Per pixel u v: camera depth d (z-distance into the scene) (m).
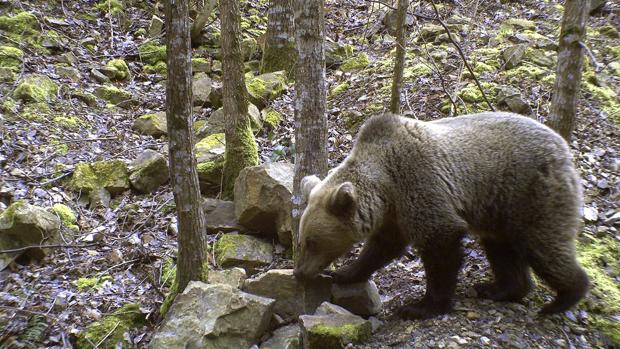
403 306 5.06
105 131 9.36
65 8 12.49
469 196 4.88
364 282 5.34
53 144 8.56
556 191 4.75
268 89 10.06
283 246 6.65
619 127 8.00
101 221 7.33
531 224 4.80
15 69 10.15
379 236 5.28
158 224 7.25
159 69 11.78
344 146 8.33
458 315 4.89
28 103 9.39
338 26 13.34
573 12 5.76
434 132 4.98
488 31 11.18
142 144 9.06
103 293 6.02
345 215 4.74
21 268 6.39
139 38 12.47
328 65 11.38
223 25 7.29
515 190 4.83
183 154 5.15
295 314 5.33
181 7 4.78
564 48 5.89
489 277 5.64
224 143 8.61
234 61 7.43
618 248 6.03
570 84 5.93
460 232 4.74
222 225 7.01
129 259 6.59
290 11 11.08
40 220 6.49
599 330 4.95
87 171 7.91
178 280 5.50
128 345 5.39
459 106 8.46
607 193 6.79
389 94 9.30
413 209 4.78
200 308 5.07
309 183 5.20
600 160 7.32
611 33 10.50
